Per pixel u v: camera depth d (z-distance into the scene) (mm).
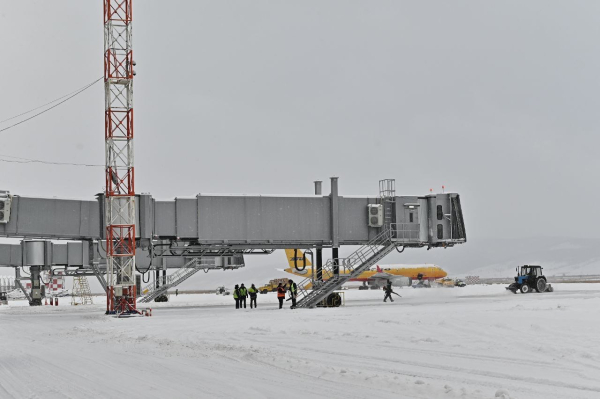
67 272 109312
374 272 143625
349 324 33000
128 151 56906
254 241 59500
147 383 15844
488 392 13469
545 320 30125
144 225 57875
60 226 58031
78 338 32062
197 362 19906
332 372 16578
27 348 26938
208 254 76562
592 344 21734
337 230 60531
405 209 61719
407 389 14023
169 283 87312
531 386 14344
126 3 57781
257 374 16891
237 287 60188
